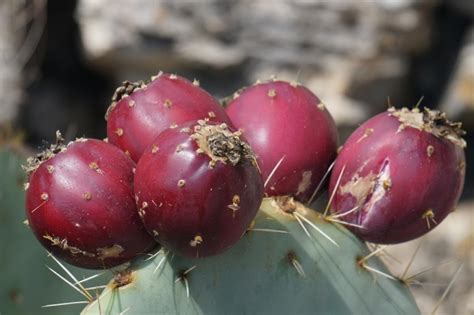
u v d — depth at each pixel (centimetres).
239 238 48
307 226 51
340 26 129
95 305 49
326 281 51
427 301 116
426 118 51
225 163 46
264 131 52
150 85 51
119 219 49
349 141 52
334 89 130
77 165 49
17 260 66
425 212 51
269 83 54
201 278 49
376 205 51
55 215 48
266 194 52
